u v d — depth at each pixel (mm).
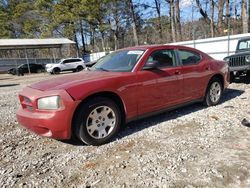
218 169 3107
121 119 4328
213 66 5766
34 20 51094
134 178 3037
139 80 4363
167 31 46906
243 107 5637
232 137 4031
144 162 3391
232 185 2783
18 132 4996
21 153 3975
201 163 3277
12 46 33844
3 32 54594
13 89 13633
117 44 49688
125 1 41688
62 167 3434
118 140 4191
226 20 30688
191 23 37781
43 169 3412
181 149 3707
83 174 3215
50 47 37312
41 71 33844
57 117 3668
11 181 3152
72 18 43125
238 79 9289
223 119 4906
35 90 3988
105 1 41688
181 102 5133
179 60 5109
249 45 9227
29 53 44312
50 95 3713
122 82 4172
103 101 3988
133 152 3711
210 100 5805
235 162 3244
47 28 46594
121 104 4262
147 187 2846
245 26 23609
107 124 4102
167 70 4797
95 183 2992
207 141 3932
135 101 4348
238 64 8414
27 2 53594
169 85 4809
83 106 3834
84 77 4246
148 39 48844
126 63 4641
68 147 4066
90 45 57312
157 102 4672
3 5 55438
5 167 3535
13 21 54938
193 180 2914
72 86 3801
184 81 5082
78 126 3832
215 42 16062
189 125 4695
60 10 44188
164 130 4512
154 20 46719
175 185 2844
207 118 5031
